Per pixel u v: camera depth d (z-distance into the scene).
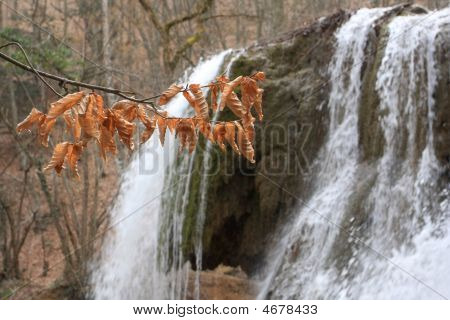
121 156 13.59
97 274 11.32
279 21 16.62
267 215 7.89
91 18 16.02
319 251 6.98
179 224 8.08
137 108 2.29
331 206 7.11
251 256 8.21
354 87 7.36
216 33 18.52
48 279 13.39
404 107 6.64
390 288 5.83
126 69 15.87
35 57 12.16
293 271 7.11
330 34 7.90
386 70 6.92
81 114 2.08
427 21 6.64
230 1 20.95
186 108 8.10
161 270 8.47
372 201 6.68
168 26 14.45
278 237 7.82
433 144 6.26
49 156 14.77
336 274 6.51
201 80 8.56
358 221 6.70
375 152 6.93
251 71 8.02
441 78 6.27
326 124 7.72
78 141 2.11
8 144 17.33
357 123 7.23
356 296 6.09
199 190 7.84
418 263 5.82
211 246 8.09
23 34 15.91
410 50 6.67
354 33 7.53
